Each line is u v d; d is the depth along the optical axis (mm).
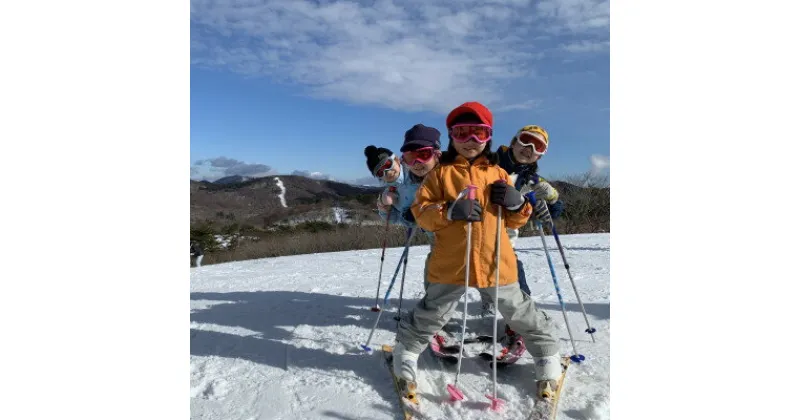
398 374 2705
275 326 4148
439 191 2646
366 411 2562
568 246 9195
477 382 2840
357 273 7297
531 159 3160
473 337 3496
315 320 4285
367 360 3264
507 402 2582
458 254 2559
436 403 2613
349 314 4469
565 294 4875
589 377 2867
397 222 3764
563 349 3320
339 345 3559
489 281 2547
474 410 2510
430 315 2650
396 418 2486
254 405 2666
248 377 3043
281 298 5348
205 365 3248
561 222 17578
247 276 7520
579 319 3980
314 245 14898
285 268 8406
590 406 2482
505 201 2486
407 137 3316
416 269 7590
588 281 5516
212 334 3955
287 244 15570
